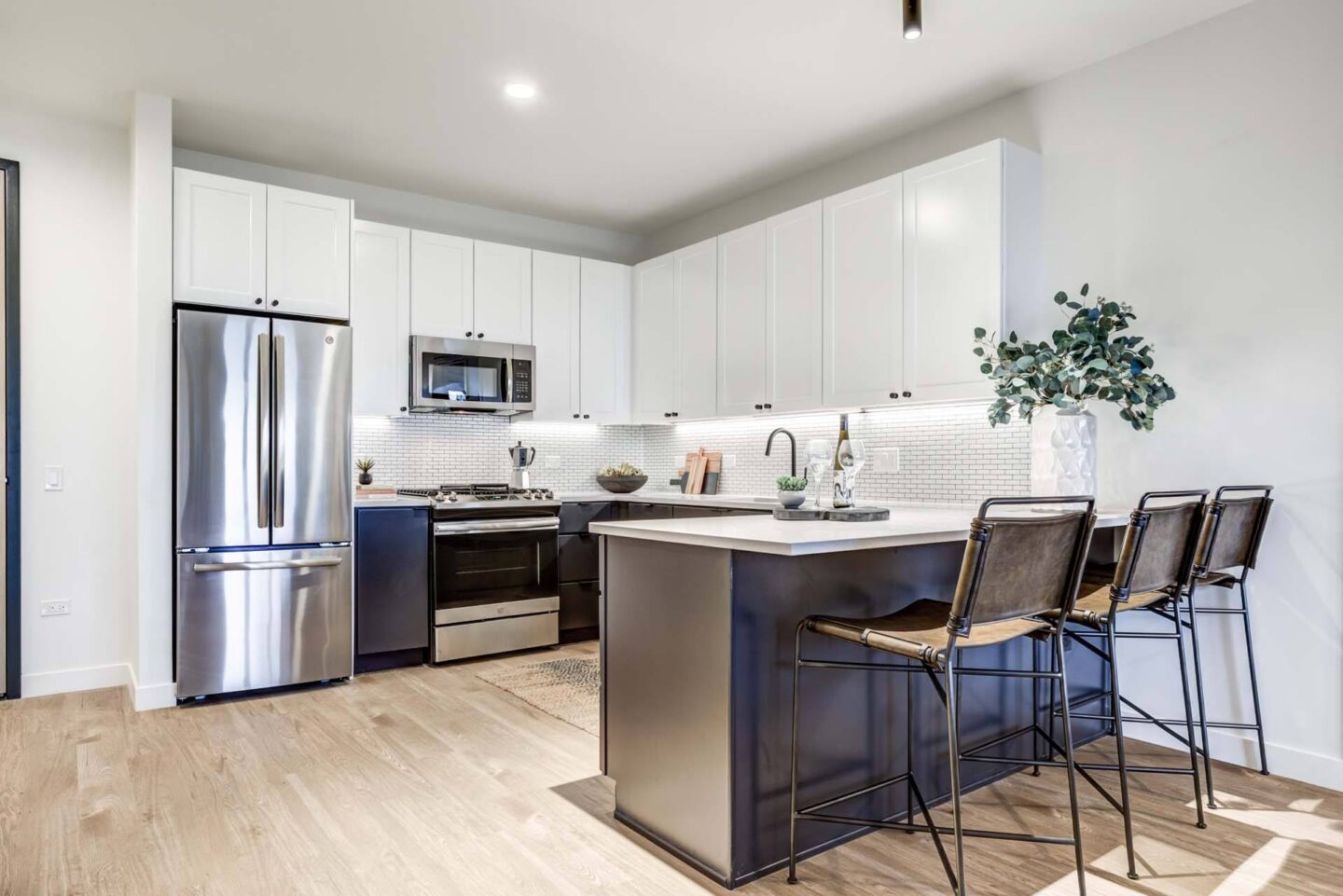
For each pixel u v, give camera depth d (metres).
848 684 2.26
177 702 3.44
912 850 2.17
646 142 3.97
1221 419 2.86
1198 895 1.93
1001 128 3.52
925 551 2.52
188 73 3.26
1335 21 2.62
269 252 3.69
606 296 5.15
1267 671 2.75
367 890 1.94
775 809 2.07
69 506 3.70
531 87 3.39
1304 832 2.27
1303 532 2.67
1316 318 2.64
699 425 5.17
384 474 4.61
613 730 2.39
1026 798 2.52
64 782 2.57
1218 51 2.87
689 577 2.12
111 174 3.81
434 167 4.30
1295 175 2.69
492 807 2.42
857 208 3.71
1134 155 3.09
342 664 3.78
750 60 3.17
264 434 3.60
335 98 3.49
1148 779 2.68
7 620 3.54
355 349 4.24
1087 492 2.96
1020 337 3.23
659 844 2.19
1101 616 2.22
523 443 5.13
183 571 3.42
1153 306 3.04
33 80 3.32
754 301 4.29
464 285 4.60
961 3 2.78
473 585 4.22
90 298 3.76
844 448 2.77
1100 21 2.91
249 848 2.15
